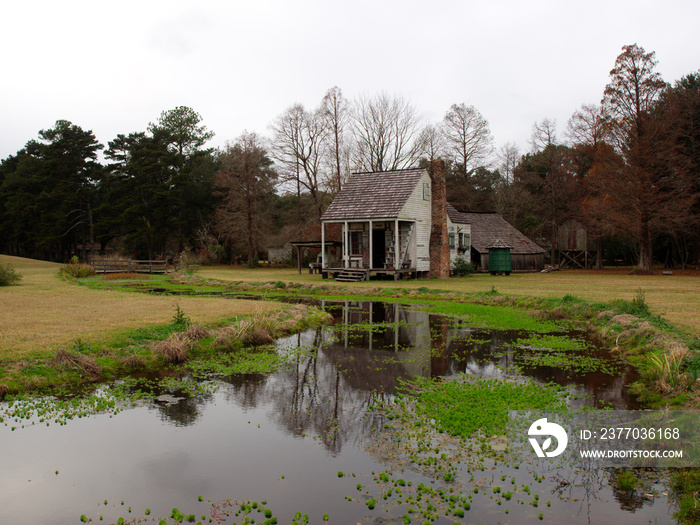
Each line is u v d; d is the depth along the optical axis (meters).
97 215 66.25
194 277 35.66
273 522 5.32
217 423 8.05
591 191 50.94
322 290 27.62
